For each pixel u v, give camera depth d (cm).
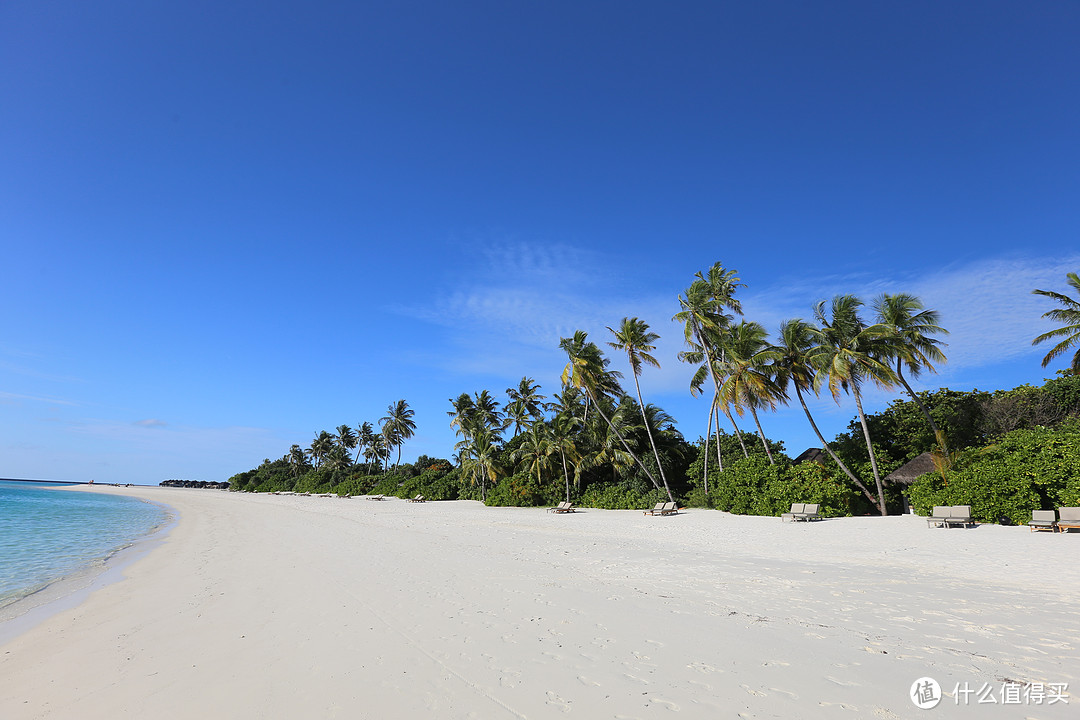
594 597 963
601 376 4250
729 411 3600
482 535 2147
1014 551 1382
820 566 1278
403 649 696
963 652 635
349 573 1262
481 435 5253
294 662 667
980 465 2156
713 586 1050
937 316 2781
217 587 1172
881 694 521
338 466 9756
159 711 547
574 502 4119
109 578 1398
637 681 570
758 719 477
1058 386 3078
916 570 1190
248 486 11738
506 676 595
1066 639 677
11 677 676
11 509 4819
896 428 3231
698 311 3444
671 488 3919
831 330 2838
